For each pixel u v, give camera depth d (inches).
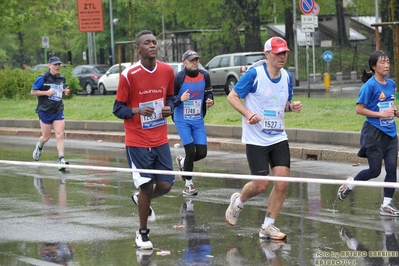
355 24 3437.5
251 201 577.0
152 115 426.6
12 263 408.8
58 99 804.6
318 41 2913.4
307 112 1069.1
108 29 3467.0
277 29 3129.9
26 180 724.7
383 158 520.7
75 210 563.2
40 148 836.6
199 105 625.3
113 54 3157.0
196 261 401.1
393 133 517.3
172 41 2915.8
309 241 439.8
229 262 396.8
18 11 1895.9
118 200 603.5
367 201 564.1
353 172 716.7
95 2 1713.8
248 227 485.7
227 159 850.8
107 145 1048.8
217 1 2445.9
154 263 399.2
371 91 510.6
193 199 601.6
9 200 613.9
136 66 419.8
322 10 3004.4
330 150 804.6
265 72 430.9
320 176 697.6
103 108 1376.7
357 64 2812.5
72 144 1074.7
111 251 429.7
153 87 423.8
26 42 3831.2
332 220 499.2
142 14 3371.1
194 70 618.2
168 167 435.8
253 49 2504.9
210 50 3070.9
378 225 480.7
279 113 435.2
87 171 782.5
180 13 2578.7
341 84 2315.5
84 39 3545.8
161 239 457.7
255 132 435.8
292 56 2802.7
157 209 559.8
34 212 559.5
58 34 3895.2
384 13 2598.4
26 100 1747.0
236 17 2509.8
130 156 430.9
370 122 515.8
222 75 1984.5
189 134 620.7
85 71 2380.7
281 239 445.7
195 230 481.4
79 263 404.5
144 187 428.5
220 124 1038.4
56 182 707.4
